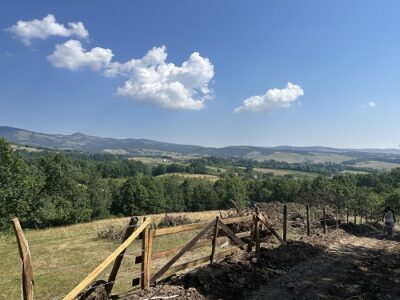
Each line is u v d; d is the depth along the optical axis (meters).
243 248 11.29
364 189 81.38
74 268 12.01
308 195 34.91
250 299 8.13
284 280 9.50
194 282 8.03
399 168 94.06
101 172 135.62
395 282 10.02
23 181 39.66
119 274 10.46
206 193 90.94
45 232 26.11
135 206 75.38
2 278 11.09
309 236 16.53
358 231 20.69
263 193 91.38
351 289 9.22
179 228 8.45
